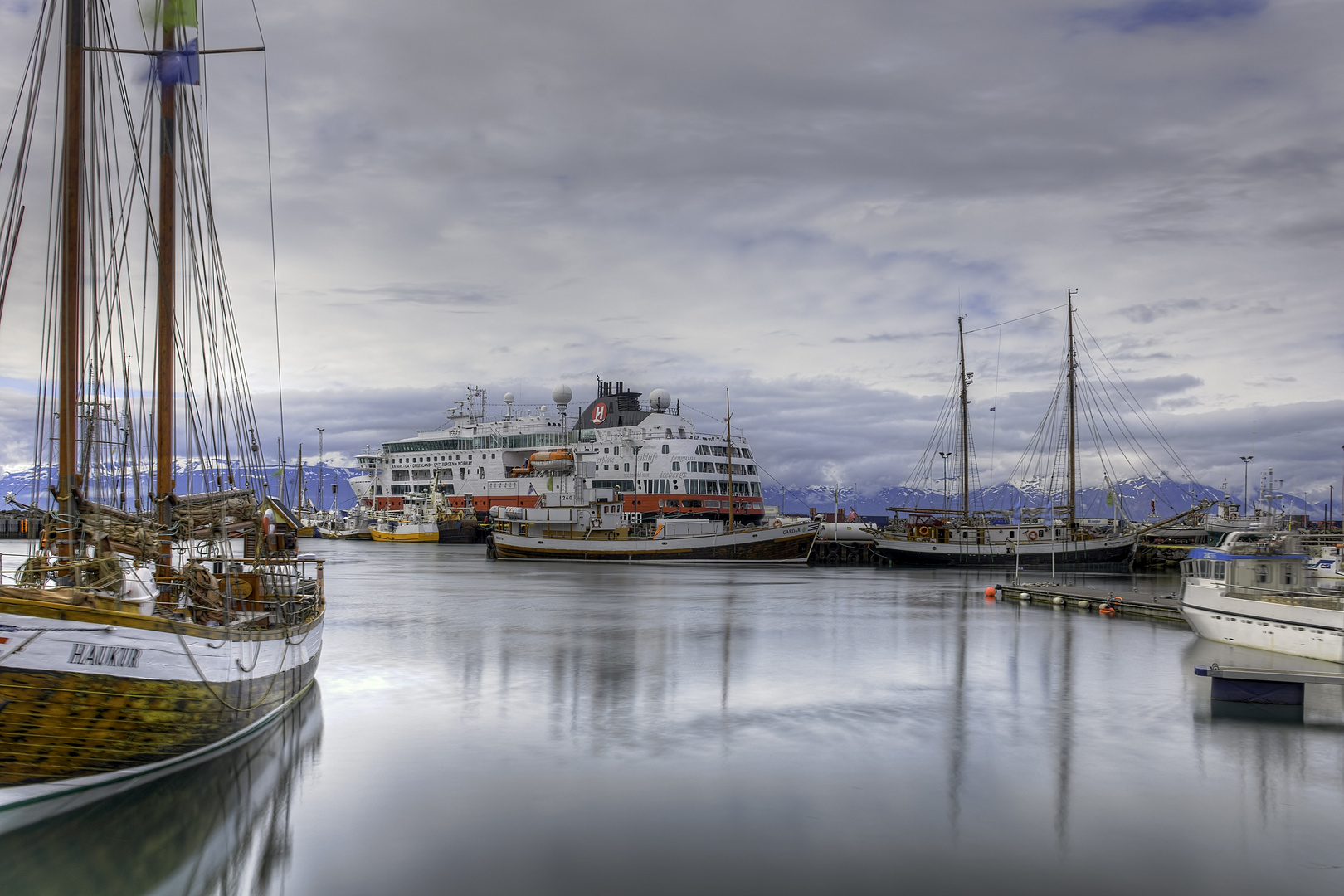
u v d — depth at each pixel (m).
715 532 122.31
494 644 45.59
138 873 18.08
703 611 61.16
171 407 27.69
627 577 92.94
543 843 19.50
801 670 38.81
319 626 33.41
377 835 19.81
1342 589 46.81
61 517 19.86
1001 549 112.81
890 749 26.62
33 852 18.53
